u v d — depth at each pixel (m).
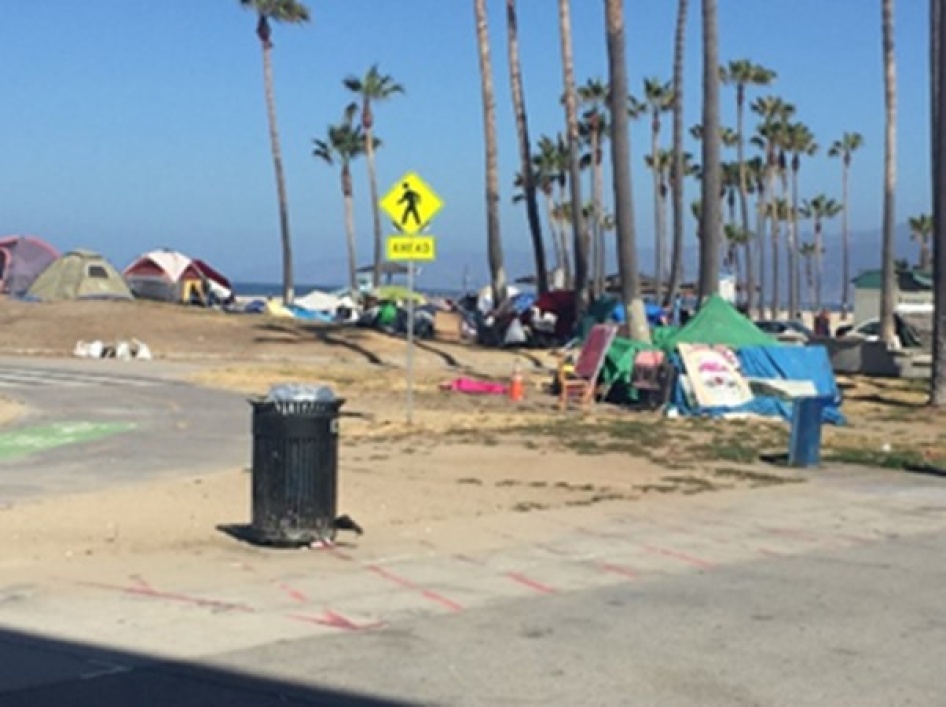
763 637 9.28
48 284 56.84
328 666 8.31
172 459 18.72
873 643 9.16
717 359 26.72
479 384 31.69
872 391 33.91
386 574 11.17
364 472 17.33
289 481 12.07
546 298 51.53
